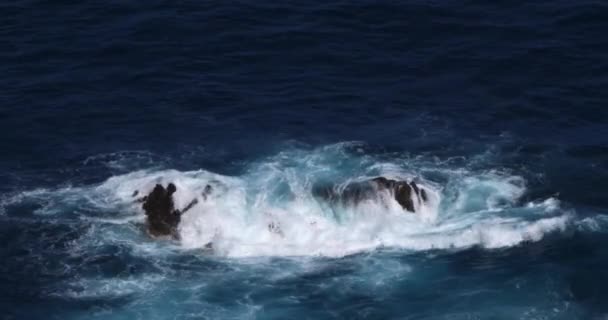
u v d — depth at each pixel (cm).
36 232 12488
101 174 13412
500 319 11294
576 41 15862
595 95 14812
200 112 14562
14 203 12925
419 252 12150
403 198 12650
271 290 11669
